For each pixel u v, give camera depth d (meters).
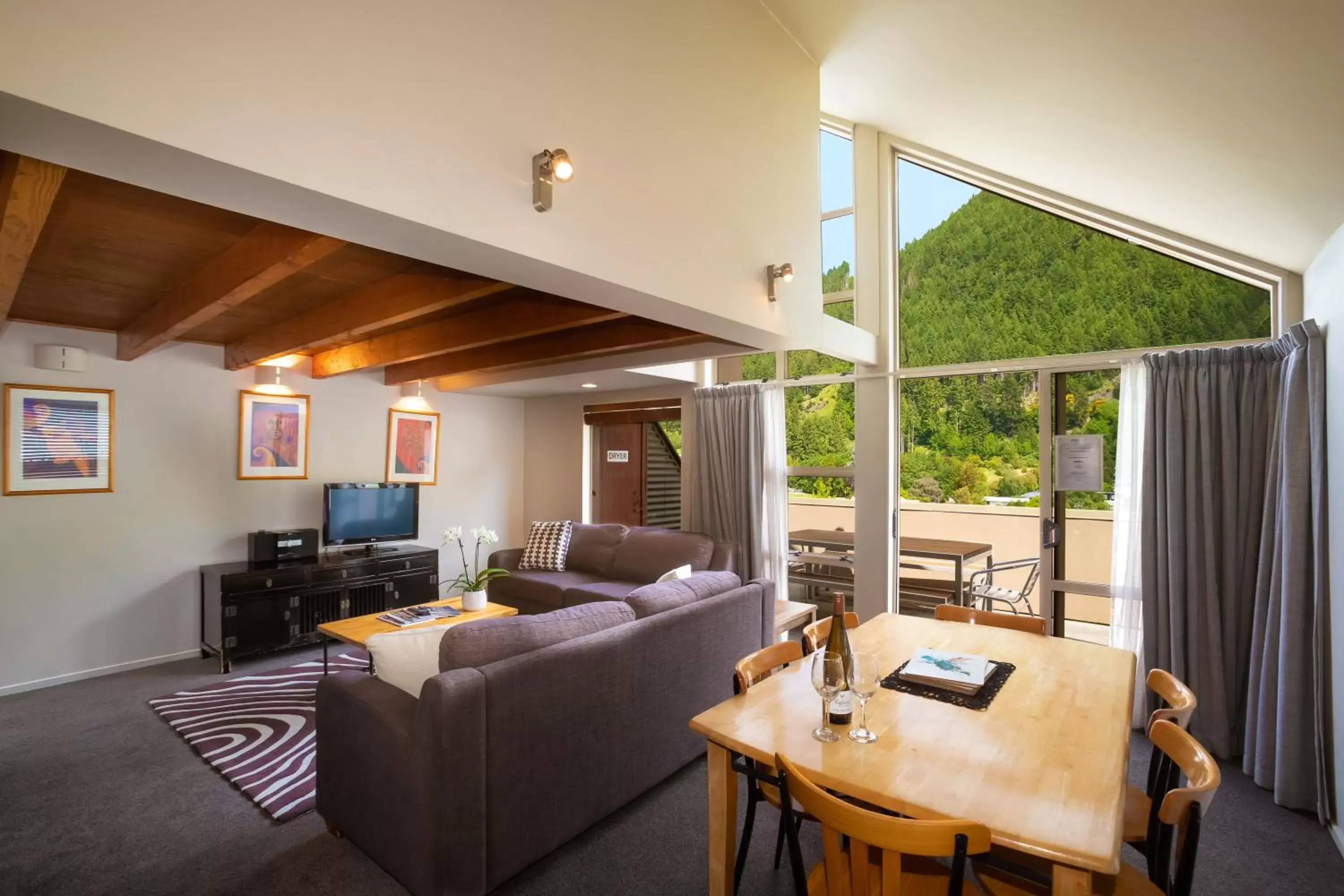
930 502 4.50
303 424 5.18
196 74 1.24
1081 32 2.27
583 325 3.09
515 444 6.83
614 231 2.13
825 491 5.01
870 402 4.61
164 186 1.38
